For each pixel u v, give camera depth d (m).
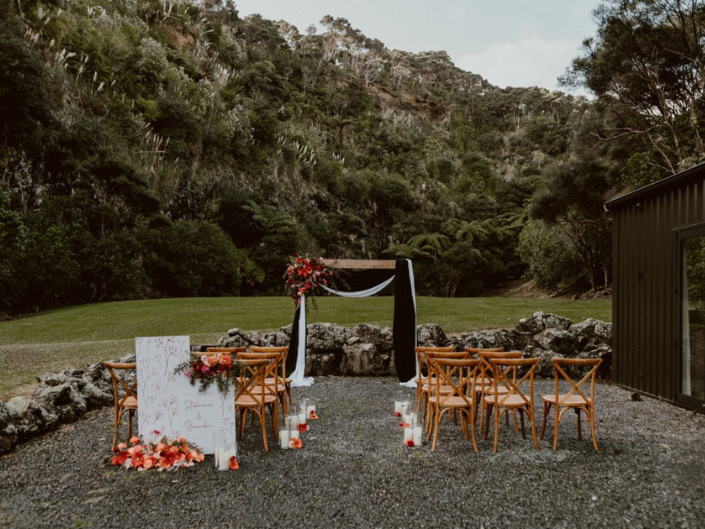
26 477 4.34
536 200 28.70
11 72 27.66
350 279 9.04
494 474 4.33
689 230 6.55
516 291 48.25
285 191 51.09
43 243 25.70
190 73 50.50
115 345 10.47
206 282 35.50
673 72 23.14
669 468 4.48
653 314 7.47
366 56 132.25
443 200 68.75
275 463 4.66
